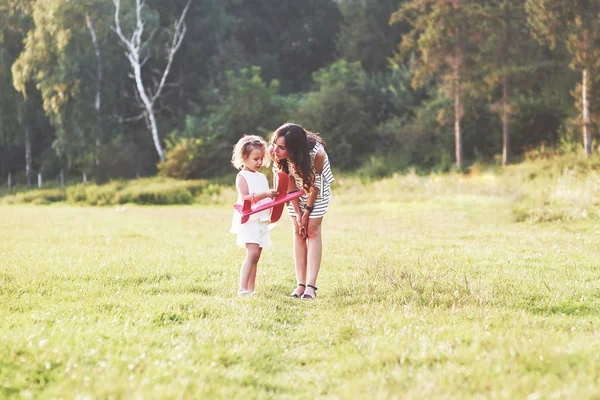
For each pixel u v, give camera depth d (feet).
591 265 27.94
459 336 14.98
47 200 120.57
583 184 65.46
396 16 108.17
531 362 12.63
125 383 11.60
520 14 98.43
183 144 129.39
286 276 27.20
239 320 17.25
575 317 18.26
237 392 11.75
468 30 101.30
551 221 51.42
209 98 156.35
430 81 129.90
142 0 161.48
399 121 125.08
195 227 53.88
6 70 145.79
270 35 194.90
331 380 12.84
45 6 133.39
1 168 171.63
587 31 82.07
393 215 64.85
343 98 125.90
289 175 23.12
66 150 138.10
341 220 61.21
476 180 88.58
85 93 136.67
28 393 11.26
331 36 192.95
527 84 103.55
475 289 21.75
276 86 142.20
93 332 15.33
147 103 143.33
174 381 11.82
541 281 23.54
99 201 110.73
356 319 17.80
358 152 124.77
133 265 27.78
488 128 113.60
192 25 171.22
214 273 26.76
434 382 11.76
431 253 32.94
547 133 108.99
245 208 21.75
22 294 20.88
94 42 139.13
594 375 11.93
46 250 33.65
